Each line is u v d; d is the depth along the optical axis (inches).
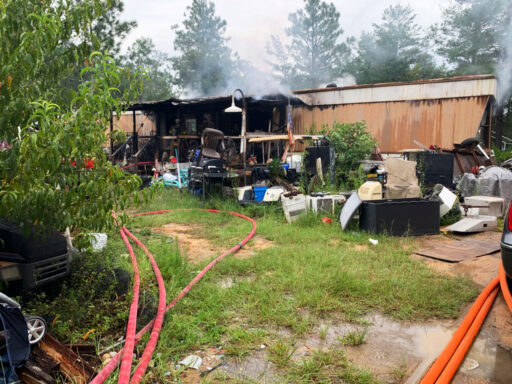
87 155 115.8
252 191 374.6
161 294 142.6
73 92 111.0
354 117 638.5
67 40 126.3
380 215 262.4
